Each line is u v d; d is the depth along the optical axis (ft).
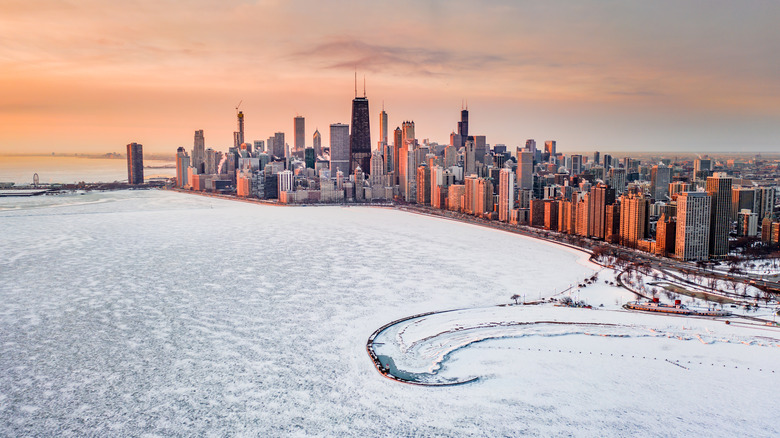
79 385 631.56
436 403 582.35
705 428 528.22
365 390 615.57
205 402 593.01
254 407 581.53
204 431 537.24
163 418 561.02
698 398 584.40
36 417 563.07
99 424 550.77
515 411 562.66
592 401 580.71
